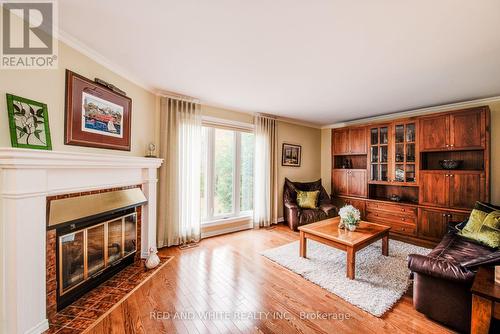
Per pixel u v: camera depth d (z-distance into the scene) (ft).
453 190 10.87
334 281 7.54
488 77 8.37
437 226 11.20
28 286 4.78
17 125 4.88
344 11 4.83
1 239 4.50
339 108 13.06
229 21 5.29
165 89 10.17
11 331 4.57
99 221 6.94
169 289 7.04
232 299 6.57
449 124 11.09
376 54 6.73
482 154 10.87
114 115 7.84
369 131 14.42
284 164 16.01
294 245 11.09
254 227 14.03
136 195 8.51
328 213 14.05
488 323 4.33
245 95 10.81
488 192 10.09
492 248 7.31
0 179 4.46
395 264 8.85
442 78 8.53
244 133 14.21
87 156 5.94
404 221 12.38
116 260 7.77
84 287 6.60
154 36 6.01
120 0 4.63
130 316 5.75
